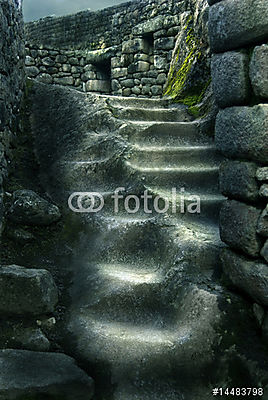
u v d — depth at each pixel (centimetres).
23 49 508
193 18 638
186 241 272
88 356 215
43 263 301
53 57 870
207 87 529
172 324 229
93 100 493
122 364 207
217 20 212
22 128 463
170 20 705
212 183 367
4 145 376
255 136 193
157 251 289
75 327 238
